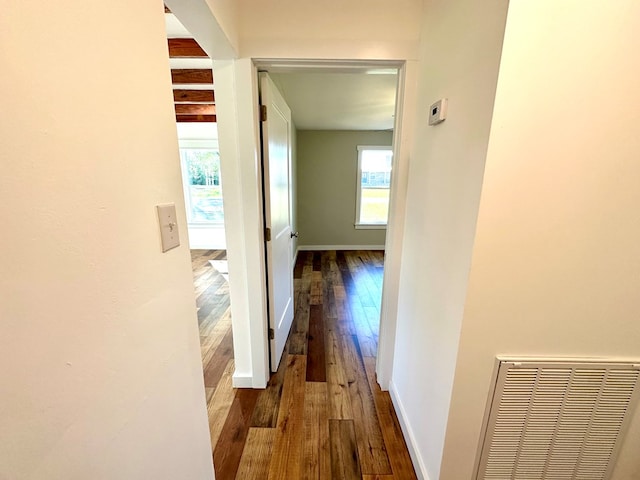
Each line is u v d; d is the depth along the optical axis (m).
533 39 0.74
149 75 0.65
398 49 1.42
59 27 0.42
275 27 1.39
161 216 0.70
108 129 0.52
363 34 1.40
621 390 1.00
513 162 0.82
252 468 1.33
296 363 2.12
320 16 1.39
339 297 3.35
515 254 0.88
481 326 0.94
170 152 0.74
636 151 0.82
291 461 1.37
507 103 0.78
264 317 1.79
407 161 1.52
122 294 0.57
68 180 0.44
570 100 0.78
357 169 5.30
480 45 0.85
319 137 5.18
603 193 0.84
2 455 0.36
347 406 1.71
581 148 0.81
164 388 0.73
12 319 0.36
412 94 1.45
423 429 1.27
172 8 0.98
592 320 0.94
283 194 2.20
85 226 0.48
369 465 1.35
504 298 0.92
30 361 0.39
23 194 0.37
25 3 0.37
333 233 5.56
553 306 0.93
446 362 1.05
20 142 0.37
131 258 0.59
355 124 4.59
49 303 0.41
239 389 1.84
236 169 1.54
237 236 1.63
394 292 1.69
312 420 1.60
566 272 0.90
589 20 0.74
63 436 0.45
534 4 0.73
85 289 0.48
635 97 0.78
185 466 0.85
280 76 2.41
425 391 1.25
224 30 1.17
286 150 2.29
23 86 0.37
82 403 0.48
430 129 1.23
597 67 0.77
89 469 0.50
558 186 0.84
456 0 1.00
